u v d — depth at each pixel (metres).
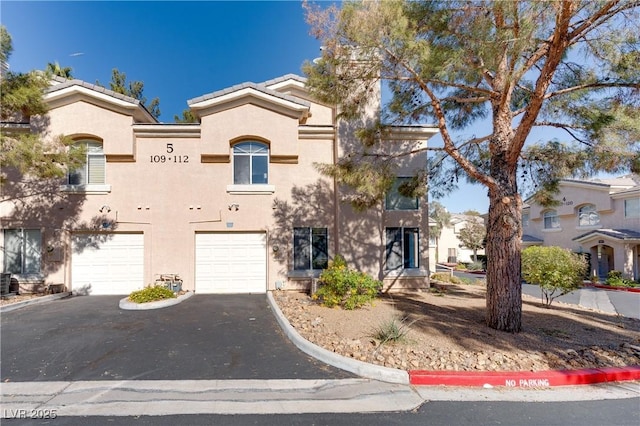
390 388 5.00
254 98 13.04
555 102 8.55
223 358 6.16
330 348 6.28
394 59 7.40
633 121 7.11
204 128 12.91
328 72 8.20
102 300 11.51
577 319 8.77
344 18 6.92
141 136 12.99
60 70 18.42
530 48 6.94
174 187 13.02
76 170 12.42
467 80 8.48
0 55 9.84
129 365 5.81
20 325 8.27
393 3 6.67
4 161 9.90
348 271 9.80
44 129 12.41
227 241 13.19
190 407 4.43
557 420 4.18
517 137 7.08
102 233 12.84
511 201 7.41
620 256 21.55
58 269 12.52
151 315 9.32
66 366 5.76
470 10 6.66
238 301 11.36
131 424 4.04
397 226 13.41
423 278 13.39
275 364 5.88
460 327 7.53
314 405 4.50
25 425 4.02
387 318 8.20
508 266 7.32
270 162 13.34
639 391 5.01
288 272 13.06
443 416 4.26
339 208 13.05
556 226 27.08
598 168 8.44
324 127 13.46
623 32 5.99
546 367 5.51
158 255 12.80
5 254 12.55
